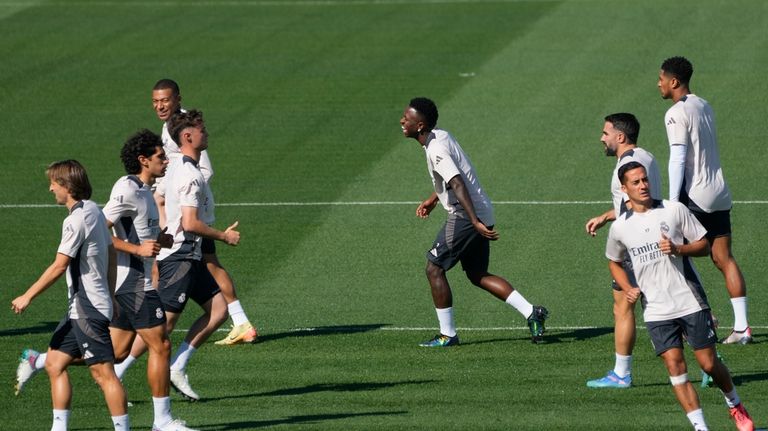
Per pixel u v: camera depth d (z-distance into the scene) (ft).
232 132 216.54
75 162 93.61
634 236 93.76
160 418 98.58
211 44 270.26
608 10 278.67
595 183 185.98
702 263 152.66
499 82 236.63
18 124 222.48
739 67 237.04
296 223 172.35
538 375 114.21
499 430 96.99
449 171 124.16
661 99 223.10
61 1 307.99
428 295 144.05
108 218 99.60
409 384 112.16
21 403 108.27
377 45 265.34
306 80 244.01
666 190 185.68
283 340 129.49
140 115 226.38
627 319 108.17
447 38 267.39
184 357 109.81
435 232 167.32
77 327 92.99
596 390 108.58
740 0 279.49
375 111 224.74
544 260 155.33
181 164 108.88
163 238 100.42
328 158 201.57
